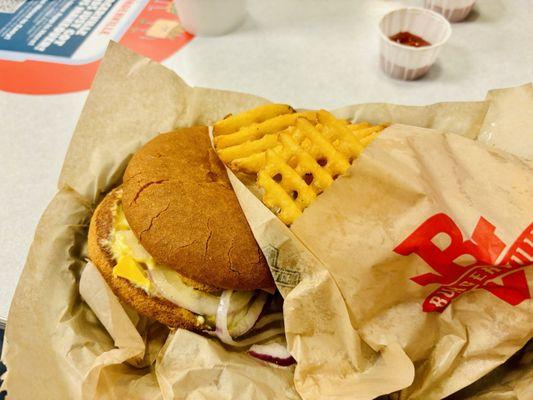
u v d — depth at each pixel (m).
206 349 0.25
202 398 0.24
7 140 0.37
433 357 0.25
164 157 0.27
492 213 0.22
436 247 0.22
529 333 0.24
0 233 0.32
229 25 0.44
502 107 0.30
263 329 0.27
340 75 0.41
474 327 0.24
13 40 0.44
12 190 0.34
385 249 0.23
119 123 0.31
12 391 0.24
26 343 0.25
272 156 0.24
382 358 0.24
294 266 0.24
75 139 0.31
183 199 0.25
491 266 0.22
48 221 0.29
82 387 0.23
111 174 0.30
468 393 0.25
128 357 0.24
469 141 0.25
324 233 0.23
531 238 0.21
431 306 0.24
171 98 0.32
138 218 0.25
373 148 0.23
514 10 0.46
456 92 0.39
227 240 0.25
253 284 0.25
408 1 0.47
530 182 0.23
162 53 0.42
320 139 0.25
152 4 0.47
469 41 0.43
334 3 0.47
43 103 0.39
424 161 0.23
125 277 0.26
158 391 0.25
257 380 0.25
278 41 0.44
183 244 0.24
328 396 0.23
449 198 0.23
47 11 0.46
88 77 0.41
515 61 0.41
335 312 0.24
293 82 0.40
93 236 0.27
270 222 0.23
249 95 0.32
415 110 0.31
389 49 0.38
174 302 0.26
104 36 0.44
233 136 0.26
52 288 0.27
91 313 0.27
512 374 0.25
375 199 0.23
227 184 0.27
